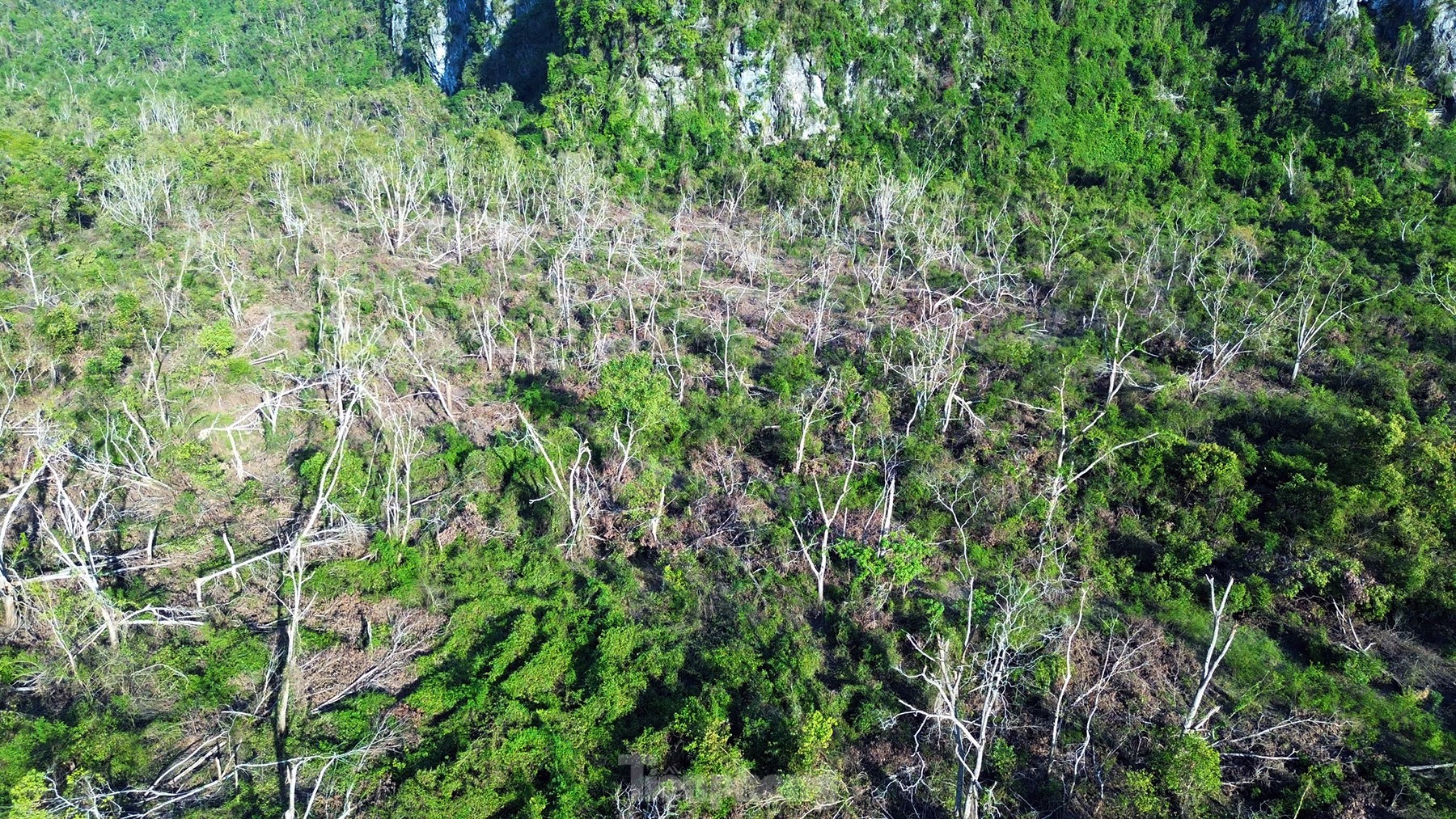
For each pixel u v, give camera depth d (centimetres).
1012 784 2284
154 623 2642
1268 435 3831
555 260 5250
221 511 3275
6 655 2480
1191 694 2573
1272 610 2869
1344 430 3541
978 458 3647
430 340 4584
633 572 3003
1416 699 2517
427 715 2430
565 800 2144
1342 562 2898
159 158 5788
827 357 4503
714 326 4806
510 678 2520
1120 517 3316
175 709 2403
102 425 3481
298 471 3519
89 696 2384
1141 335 4644
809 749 2200
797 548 3114
